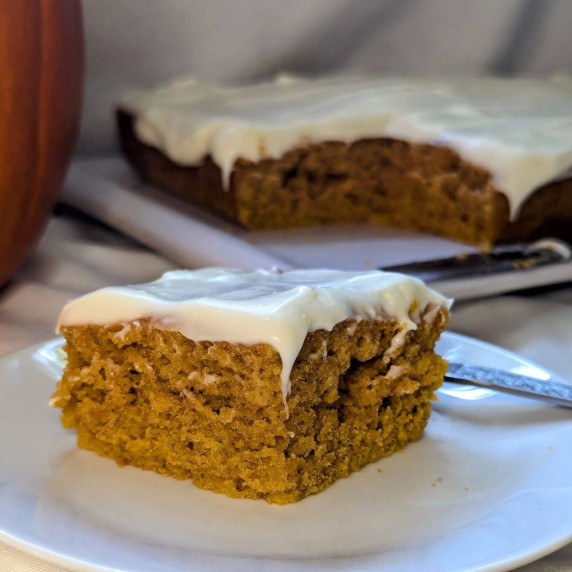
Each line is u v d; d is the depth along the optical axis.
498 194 0.57
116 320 0.39
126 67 0.72
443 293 0.50
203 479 0.38
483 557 0.33
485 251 0.57
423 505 0.36
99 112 0.72
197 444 0.38
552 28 0.80
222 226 0.61
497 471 0.38
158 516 0.36
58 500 0.36
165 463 0.38
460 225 0.59
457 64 0.80
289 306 0.37
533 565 0.35
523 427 0.40
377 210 0.63
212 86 0.70
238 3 0.72
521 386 0.41
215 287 0.39
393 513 0.36
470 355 0.43
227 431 0.37
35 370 0.42
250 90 0.70
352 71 0.78
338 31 0.76
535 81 0.74
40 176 0.47
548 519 0.34
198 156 0.61
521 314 0.50
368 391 0.39
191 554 0.34
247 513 0.36
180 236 0.55
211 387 0.37
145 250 0.57
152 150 0.65
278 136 0.60
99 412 0.39
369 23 0.76
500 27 0.79
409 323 0.39
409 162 0.61
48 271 0.52
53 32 0.46
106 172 0.69
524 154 0.56
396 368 0.39
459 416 0.41
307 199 0.62
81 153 0.73
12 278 0.52
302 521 0.36
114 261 0.54
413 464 0.39
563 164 0.57
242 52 0.74
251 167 0.60
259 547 0.34
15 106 0.44
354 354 0.39
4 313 0.49
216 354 0.37
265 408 0.37
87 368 0.39
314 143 0.61
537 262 0.54
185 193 0.64
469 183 0.58
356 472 0.39
